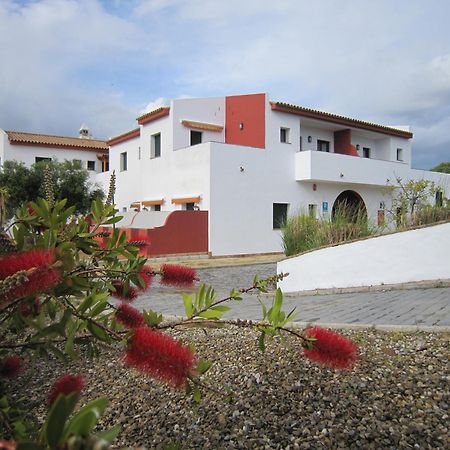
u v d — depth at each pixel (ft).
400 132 82.79
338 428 8.60
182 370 4.21
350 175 69.92
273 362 12.59
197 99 68.13
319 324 16.58
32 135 91.71
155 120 70.23
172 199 65.77
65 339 6.01
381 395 9.79
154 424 9.81
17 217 6.53
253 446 8.30
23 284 3.67
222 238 60.13
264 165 64.28
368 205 76.18
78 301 6.28
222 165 60.23
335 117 71.67
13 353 7.07
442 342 13.05
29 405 7.48
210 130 69.00
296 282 30.30
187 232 57.62
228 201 60.75
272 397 10.29
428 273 26.35
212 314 6.23
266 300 26.32
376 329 15.42
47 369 13.62
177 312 22.59
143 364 4.25
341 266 28.50
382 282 27.27
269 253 64.49
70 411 2.71
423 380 10.29
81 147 92.27
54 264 3.98
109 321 6.44
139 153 76.33
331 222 34.14
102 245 7.50
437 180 83.10
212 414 9.87
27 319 5.20
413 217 31.68
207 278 40.81
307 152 65.82
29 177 65.05
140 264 7.38
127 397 11.57
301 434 8.55
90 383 12.72
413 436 8.09
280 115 66.28
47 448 2.60
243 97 68.08
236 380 11.56
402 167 77.41
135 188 77.30
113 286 7.23
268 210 64.64
